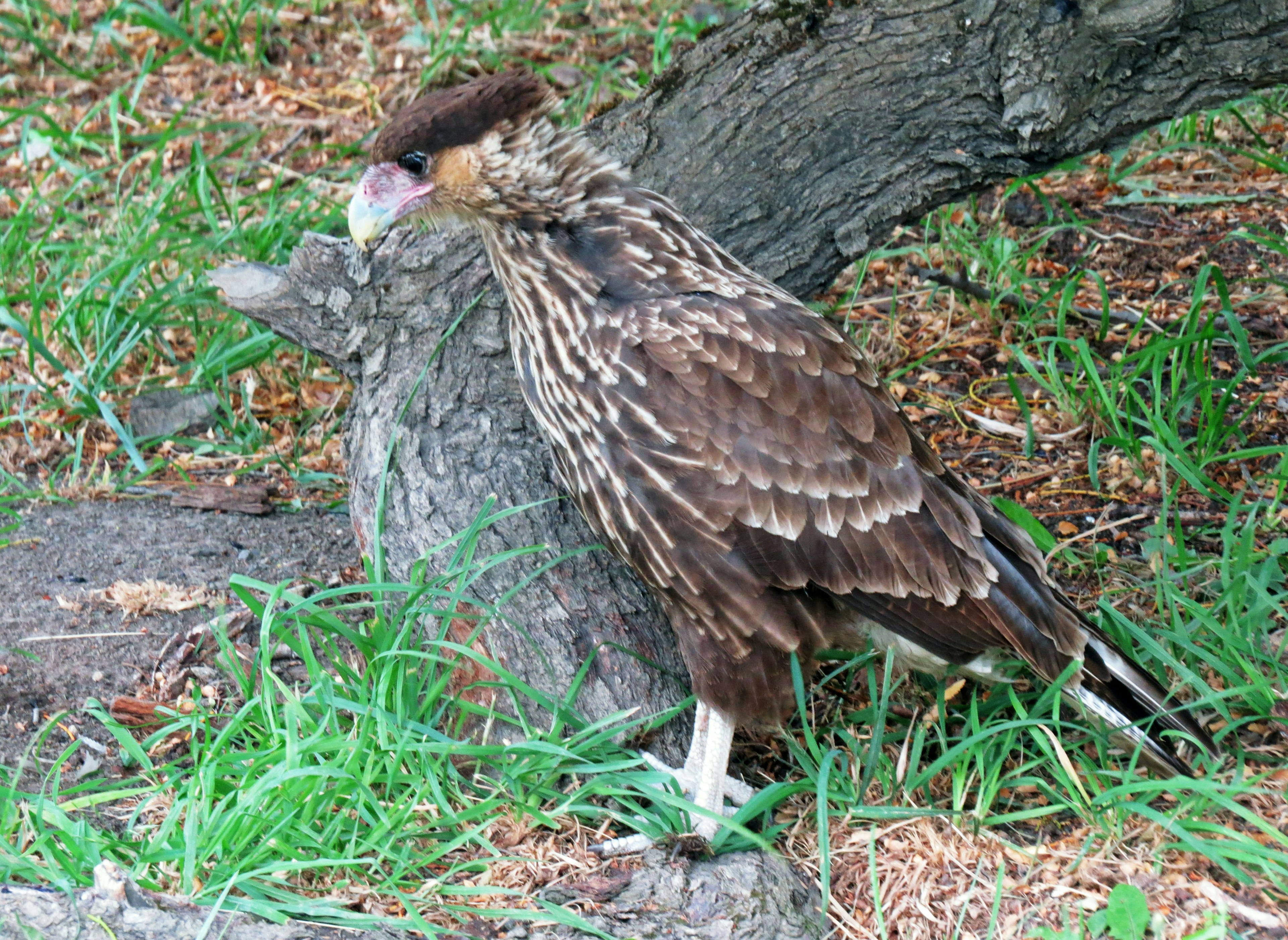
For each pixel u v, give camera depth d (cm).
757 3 891
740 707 723
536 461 839
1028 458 1019
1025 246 1231
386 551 825
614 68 1505
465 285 852
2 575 904
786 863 684
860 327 1177
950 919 645
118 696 807
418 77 1559
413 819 689
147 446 1078
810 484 696
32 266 1155
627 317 709
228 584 898
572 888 658
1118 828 672
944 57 841
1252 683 730
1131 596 862
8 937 561
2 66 1583
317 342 880
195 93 1543
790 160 884
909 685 821
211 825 646
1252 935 608
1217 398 1041
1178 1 758
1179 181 1309
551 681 764
